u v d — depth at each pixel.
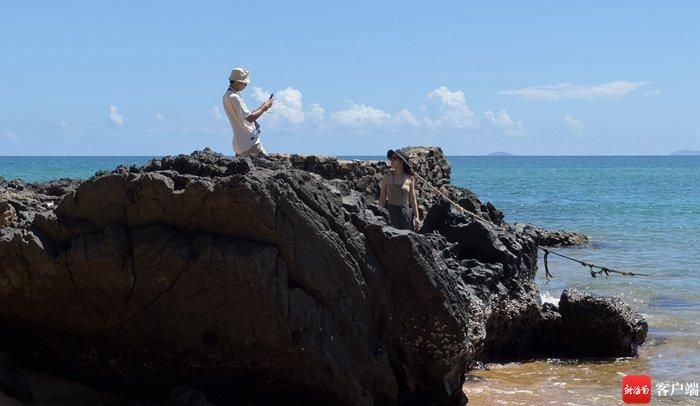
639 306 16.23
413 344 8.23
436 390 8.48
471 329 9.47
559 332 12.38
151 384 8.08
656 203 48.97
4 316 8.02
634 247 27.22
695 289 18.16
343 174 19.16
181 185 7.41
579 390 10.41
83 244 7.39
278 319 7.32
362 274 7.89
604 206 46.16
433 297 8.09
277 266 7.31
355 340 7.74
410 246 7.96
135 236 7.38
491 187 66.94
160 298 7.46
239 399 8.01
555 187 67.69
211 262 7.21
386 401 8.12
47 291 7.66
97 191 7.45
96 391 8.13
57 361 8.18
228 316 7.40
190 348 7.65
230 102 11.53
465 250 11.70
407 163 10.90
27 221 7.90
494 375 11.09
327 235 7.57
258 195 7.16
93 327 7.78
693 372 11.40
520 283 12.04
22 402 7.55
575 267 21.75
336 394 7.68
